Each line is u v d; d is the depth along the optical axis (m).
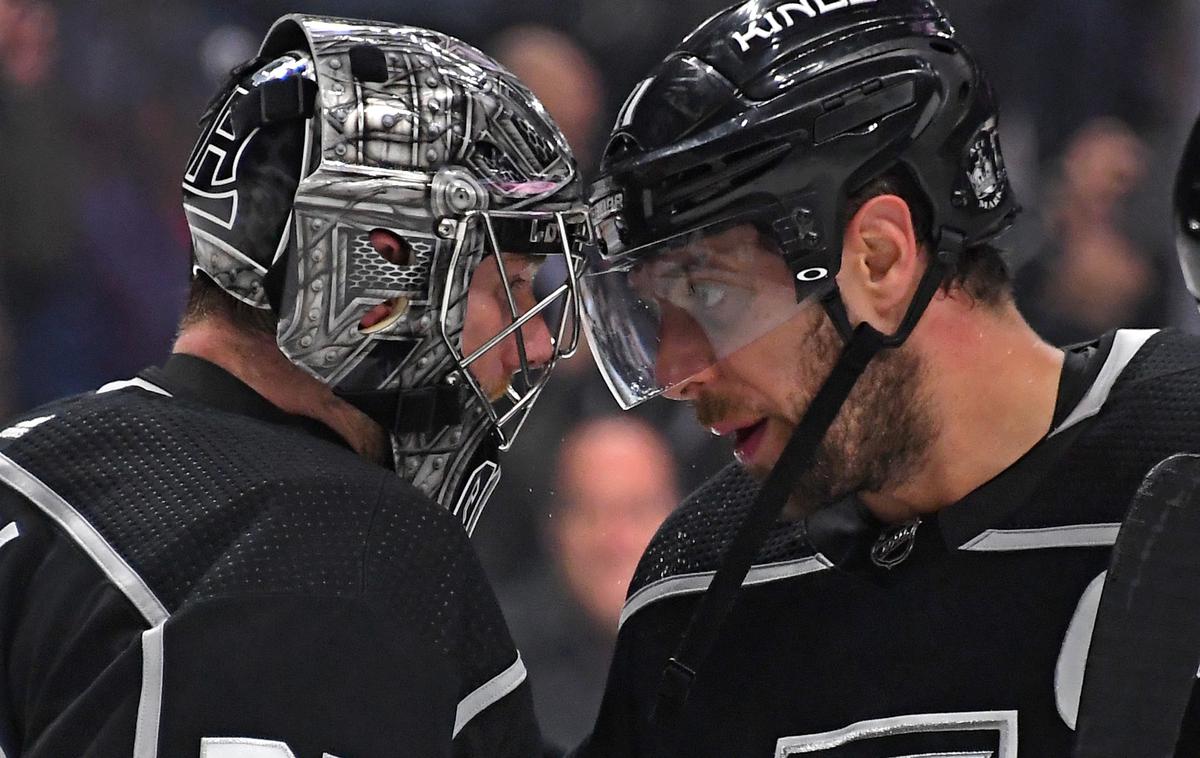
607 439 10.76
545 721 10.58
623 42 14.55
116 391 4.96
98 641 4.36
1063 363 5.19
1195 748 4.58
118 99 13.91
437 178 4.84
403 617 4.43
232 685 4.16
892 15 4.98
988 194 5.05
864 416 5.04
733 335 5.01
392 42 4.96
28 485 4.69
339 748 4.20
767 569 5.49
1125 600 4.40
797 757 5.34
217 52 14.37
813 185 4.88
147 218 13.92
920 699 5.15
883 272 5.00
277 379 4.96
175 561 4.41
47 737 4.23
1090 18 14.88
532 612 10.84
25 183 13.35
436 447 5.10
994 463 5.11
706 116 4.92
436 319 4.91
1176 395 5.01
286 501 4.48
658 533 5.94
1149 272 13.71
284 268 4.81
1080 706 4.43
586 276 5.27
